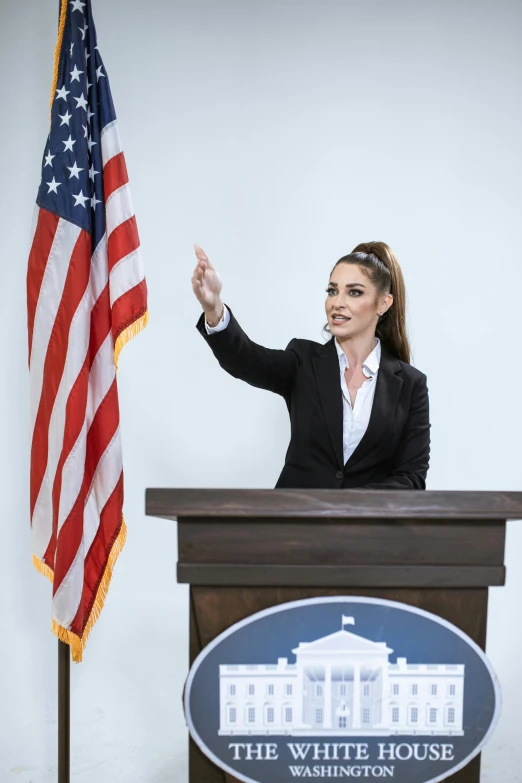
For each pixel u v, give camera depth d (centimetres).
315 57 511
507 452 514
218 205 507
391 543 240
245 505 235
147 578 507
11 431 500
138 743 457
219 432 509
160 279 506
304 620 237
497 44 515
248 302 508
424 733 238
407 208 511
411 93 513
